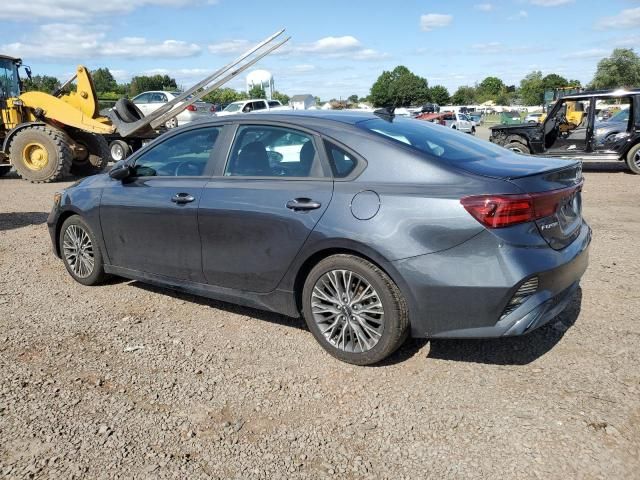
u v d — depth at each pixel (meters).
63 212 5.35
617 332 4.01
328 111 4.29
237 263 4.06
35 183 12.89
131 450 2.87
